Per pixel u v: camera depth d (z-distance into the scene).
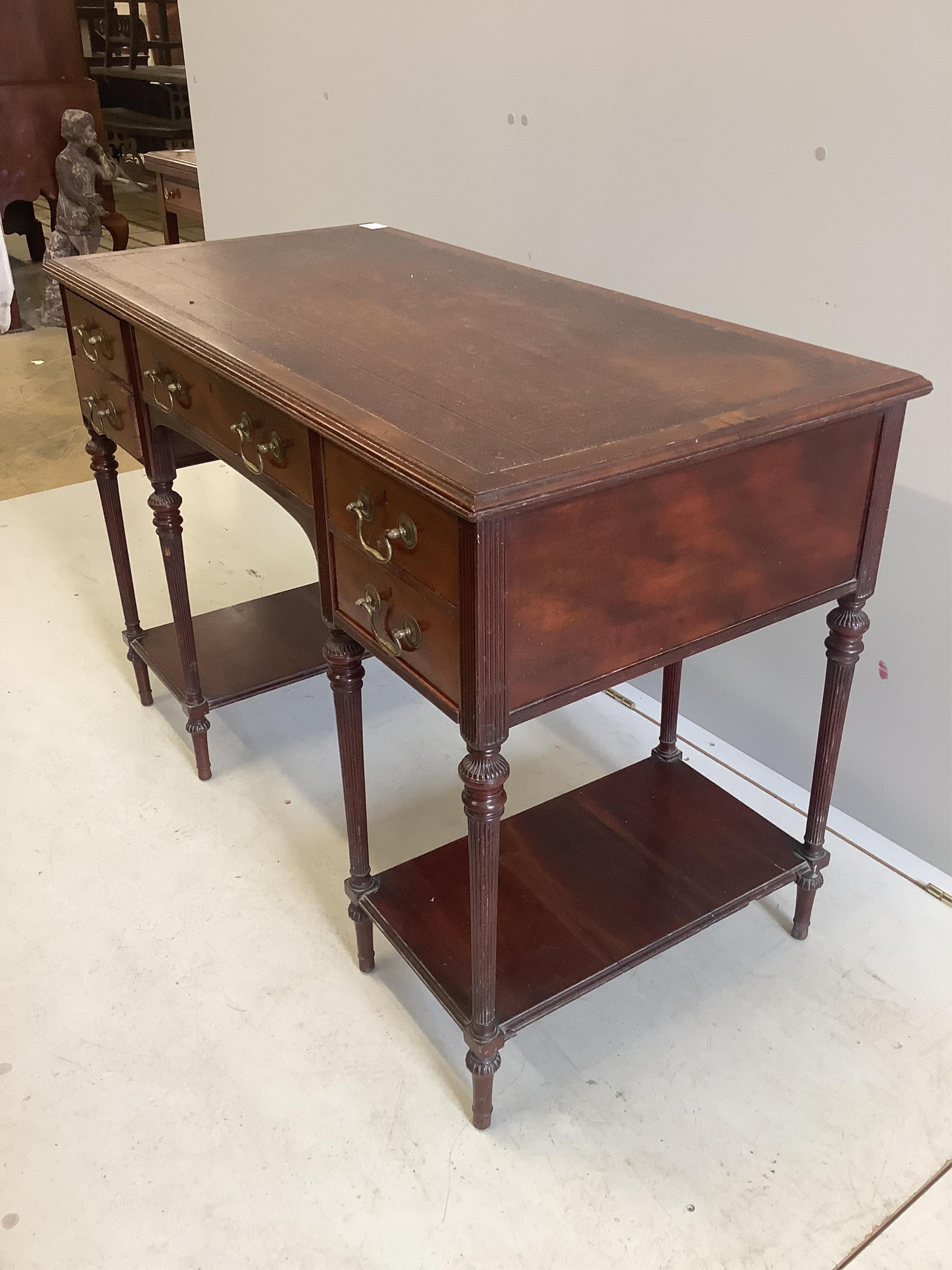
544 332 1.50
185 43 3.15
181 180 4.26
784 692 2.01
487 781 1.18
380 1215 1.32
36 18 4.70
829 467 1.30
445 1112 1.45
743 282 1.84
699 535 1.22
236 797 2.05
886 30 1.52
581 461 1.07
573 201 2.11
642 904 1.59
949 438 1.63
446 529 1.08
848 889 1.82
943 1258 1.27
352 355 1.39
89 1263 1.27
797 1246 1.28
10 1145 1.41
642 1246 1.28
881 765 1.90
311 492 1.37
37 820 1.98
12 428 3.77
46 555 2.88
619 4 1.86
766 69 1.68
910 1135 1.42
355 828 1.56
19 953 1.70
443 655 1.17
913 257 1.59
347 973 1.67
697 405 1.22
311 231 2.14
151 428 1.82
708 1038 1.55
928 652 1.76
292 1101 1.47
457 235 2.44
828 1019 1.58
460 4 2.18
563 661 1.17
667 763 1.93
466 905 1.58
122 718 2.27
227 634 2.29
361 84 2.55
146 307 1.59
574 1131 1.42
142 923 1.76
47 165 4.95
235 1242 1.30
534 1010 1.40
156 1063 1.52
